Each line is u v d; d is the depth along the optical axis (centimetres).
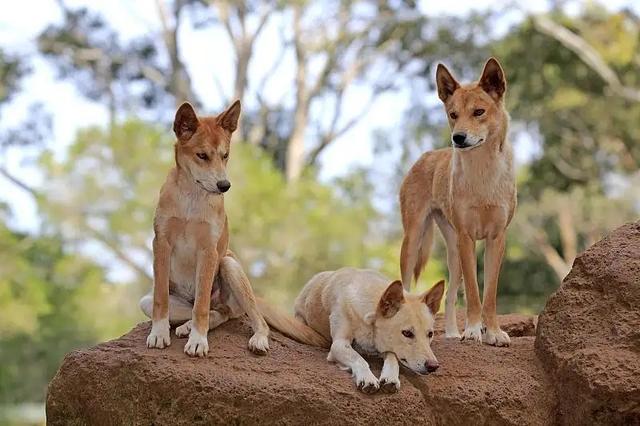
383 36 2636
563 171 2623
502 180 766
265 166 1923
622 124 2528
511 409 702
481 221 772
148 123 1962
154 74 2636
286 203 1831
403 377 693
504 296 2509
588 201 2480
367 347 704
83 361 689
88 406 684
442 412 690
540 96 2556
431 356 670
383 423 662
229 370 677
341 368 694
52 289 2091
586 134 2602
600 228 2484
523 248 2469
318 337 754
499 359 746
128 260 1928
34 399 2144
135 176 1888
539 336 750
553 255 2470
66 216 1864
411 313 682
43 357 2100
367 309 700
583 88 2573
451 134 761
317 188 1914
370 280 732
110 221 1861
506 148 771
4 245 2066
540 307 2436
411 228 842
